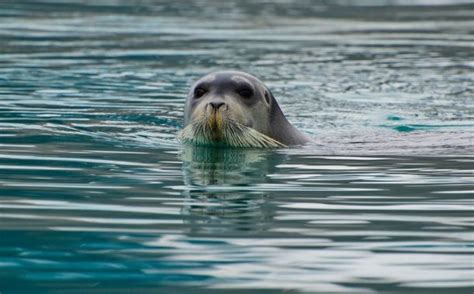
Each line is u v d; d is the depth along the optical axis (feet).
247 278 44.09
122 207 57.00
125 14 207.82
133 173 67.67
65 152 75.72
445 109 105.50
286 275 44.55
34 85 114.32
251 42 162.40
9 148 76.74
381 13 225.97
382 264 46.24
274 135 83.35
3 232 51.31
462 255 47.67
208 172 68.64
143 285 43.16
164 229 52.03
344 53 150.10
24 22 185.26
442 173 69.05
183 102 105.50
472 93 115.55
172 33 173.47
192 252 47.91
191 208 56.90
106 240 49.90
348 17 215.31
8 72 123.95
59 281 43.80
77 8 217.77
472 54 149.79
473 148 80.53
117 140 82.38
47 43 155.02
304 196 60.75
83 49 148.56
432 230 52.47
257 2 251.60
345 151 79.30
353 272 44.98
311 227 52.90
